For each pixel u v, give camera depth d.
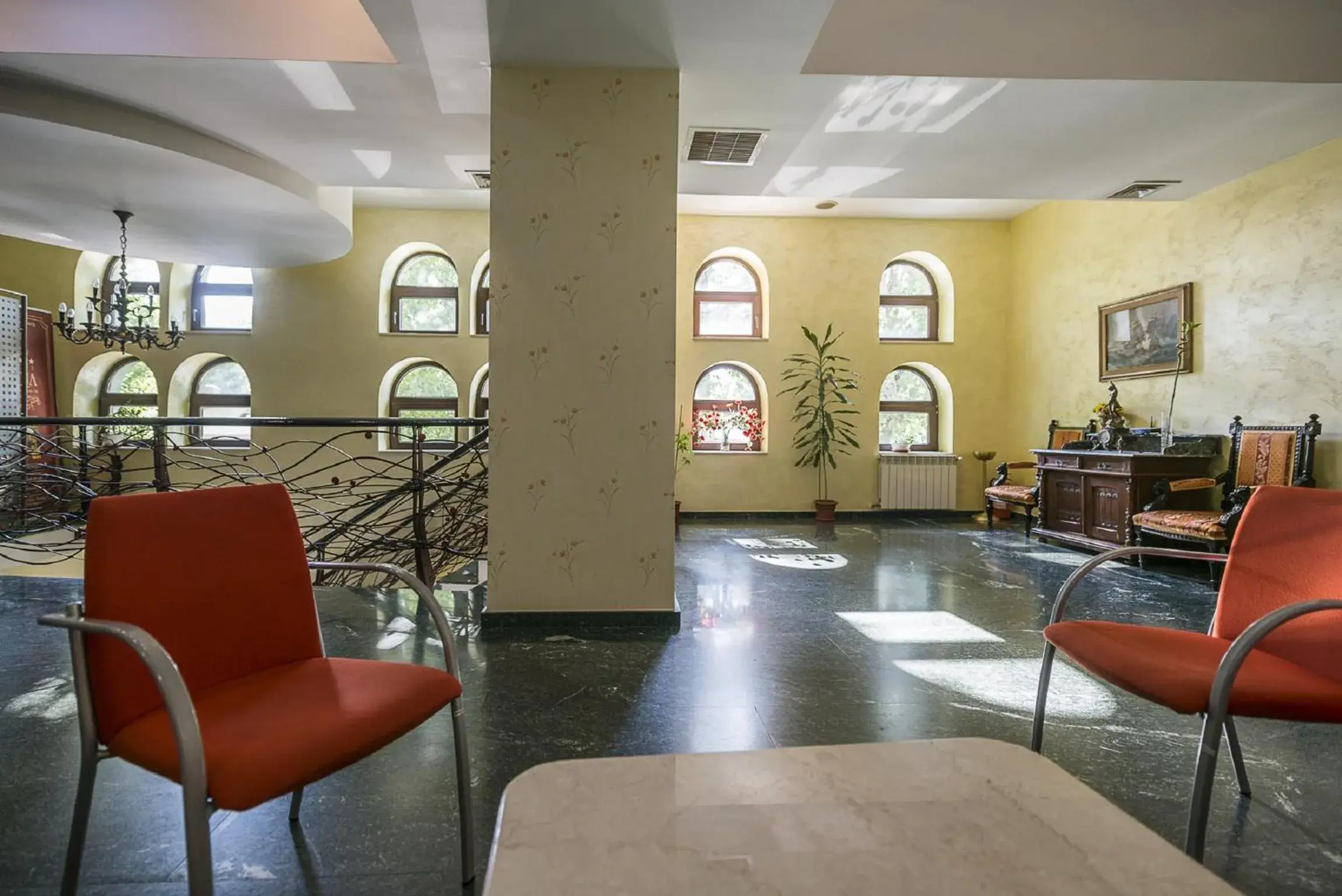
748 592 3.79
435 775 1.78
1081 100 3.28
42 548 4.00
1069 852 0.79
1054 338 6.39
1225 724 1.70
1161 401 5.09
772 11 2.56
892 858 0.77
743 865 0.76
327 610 3.34
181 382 6.93
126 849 1.45
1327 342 3.84
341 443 6.87
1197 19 2.81
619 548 3.07
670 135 3.01
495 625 3.02
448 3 2.51
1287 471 3.88
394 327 7.14
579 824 0.84
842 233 7.06
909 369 7.41
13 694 2.27
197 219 4.87
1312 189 3.92
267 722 1.10
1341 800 1.68
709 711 2.18
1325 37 2.88
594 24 2.65
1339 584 1.46
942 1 2.82
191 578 1.26
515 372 3.01
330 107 3.38
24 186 4.19
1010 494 6.01
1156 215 5.13
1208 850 1.48
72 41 2.92
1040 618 3.27
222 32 2.95
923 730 2.06
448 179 4.36
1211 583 3.97
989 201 6.61
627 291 3.03
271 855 1.44
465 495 4.16
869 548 5.29
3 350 5.98
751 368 7.05
